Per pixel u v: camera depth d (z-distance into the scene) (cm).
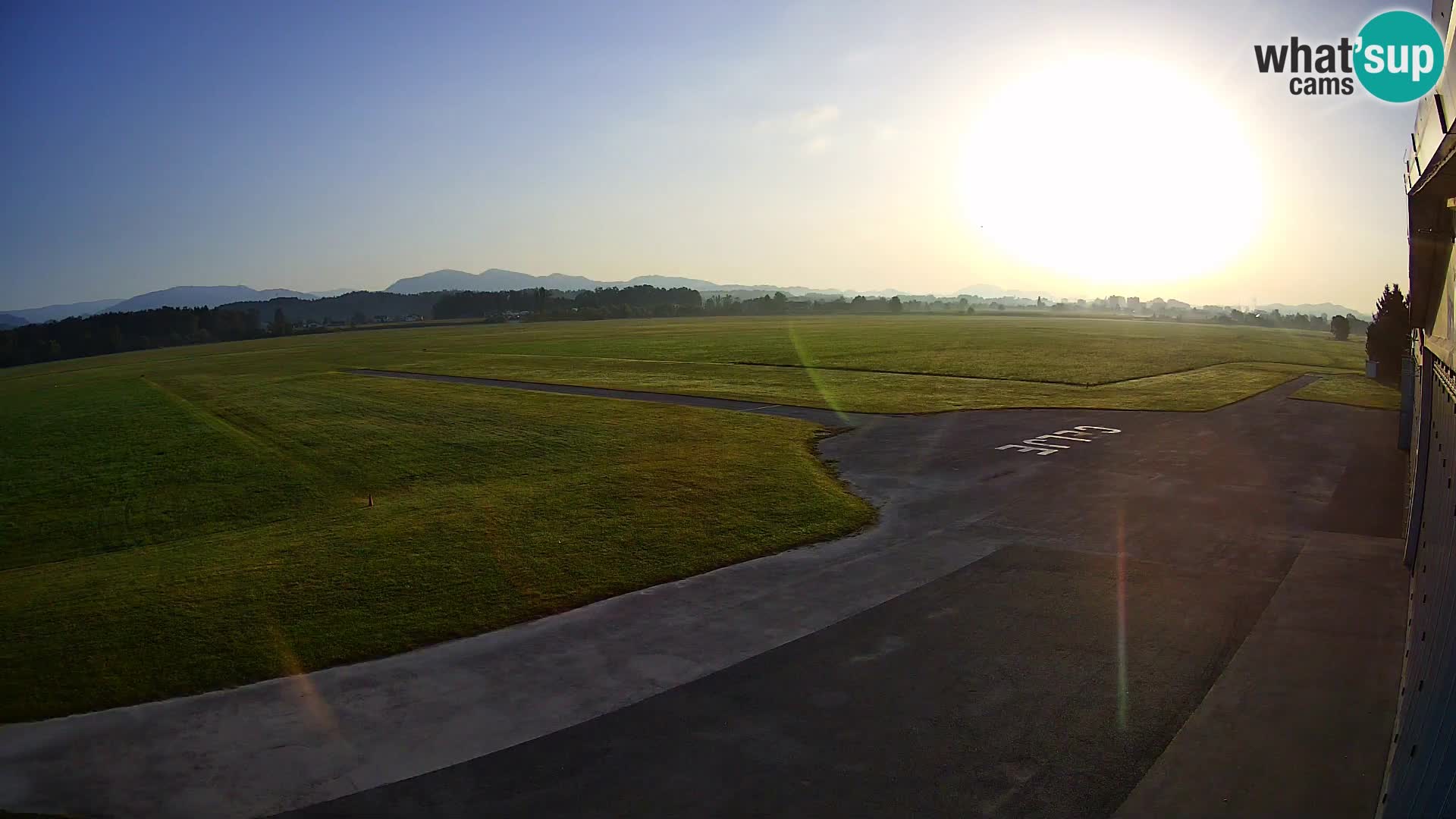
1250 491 1975
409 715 920
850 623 1172
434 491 2219
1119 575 1366
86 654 1116
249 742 864
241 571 1491
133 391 5997
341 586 1384
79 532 2095
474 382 5300
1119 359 6750
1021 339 9806
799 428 3078
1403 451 2492
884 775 775
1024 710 902
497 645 1118
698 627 1168
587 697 955
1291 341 11200
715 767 794
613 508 1886
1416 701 716
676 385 4712
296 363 8000
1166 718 880
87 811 740
